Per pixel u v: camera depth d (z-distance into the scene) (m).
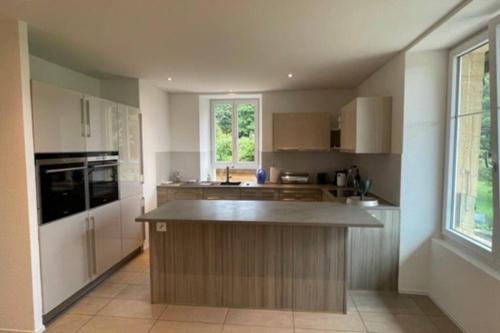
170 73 3.90
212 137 5.73
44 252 2.49
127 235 3.91
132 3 1.99
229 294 2.86
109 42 2.74
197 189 4.86
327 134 4.80
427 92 2.91
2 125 2.30
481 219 2.43
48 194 2.54
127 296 3.06
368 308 2.83
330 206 3.13
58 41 2.71
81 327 2.53
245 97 5.55
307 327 2.54
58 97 2.65
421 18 2.25
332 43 2.78
